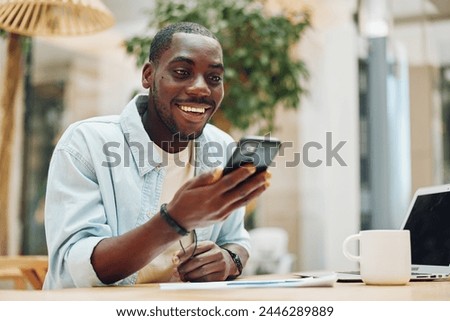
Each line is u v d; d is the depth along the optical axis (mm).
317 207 5504
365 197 4906
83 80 6016
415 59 4645
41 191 5316
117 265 1217
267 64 3494
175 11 3541
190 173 1675
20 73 2924
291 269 5445
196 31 1484
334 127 5082
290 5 3908
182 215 1122
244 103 3430
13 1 2330
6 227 2844
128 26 5617
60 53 5934
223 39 3418
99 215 1388
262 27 3467
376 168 4652
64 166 1421
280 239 5273
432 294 1085
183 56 1444
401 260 1306
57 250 1354
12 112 2875
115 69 5875
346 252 1372
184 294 1059
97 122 1536
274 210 5695
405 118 4617
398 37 4648
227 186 1037
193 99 1459
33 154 5453
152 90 1524
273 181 5680
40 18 2520
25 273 2080
